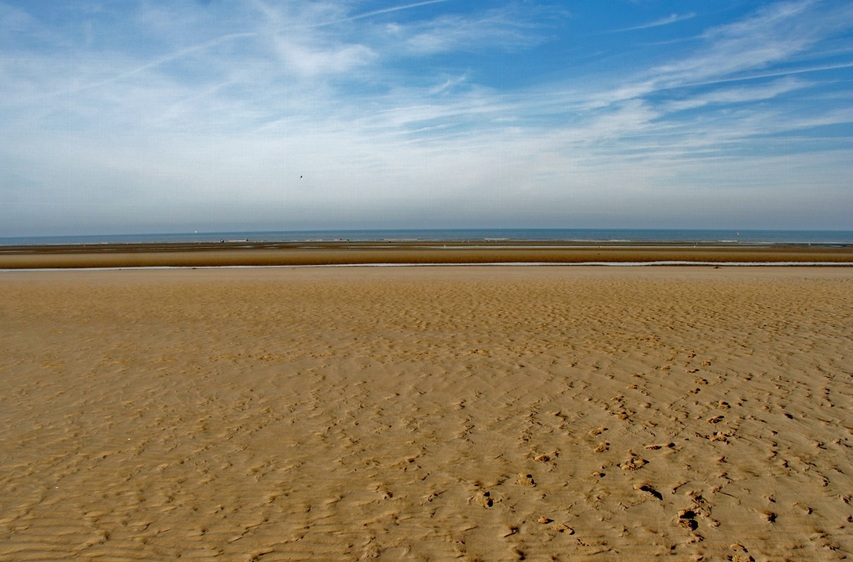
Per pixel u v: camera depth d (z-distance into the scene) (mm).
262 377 6809
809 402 5645
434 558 3100
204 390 6301
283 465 4348
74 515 3592
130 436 4961
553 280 17906
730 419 5211
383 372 6961
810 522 3426
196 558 3111
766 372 6738
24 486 4000
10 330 10000
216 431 5074
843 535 3283
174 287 16750
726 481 3979
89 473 4211
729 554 3113
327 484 4020
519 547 3205
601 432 4949
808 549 3154
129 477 4145
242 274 21750
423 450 4617
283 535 3346
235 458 4480
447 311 11539
